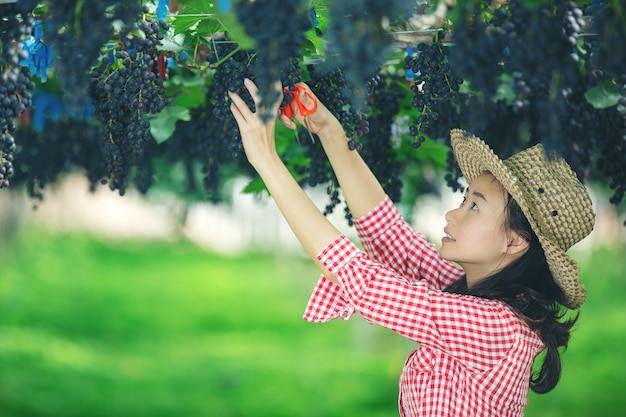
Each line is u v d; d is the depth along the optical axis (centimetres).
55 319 2353
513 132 527
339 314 383
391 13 258
